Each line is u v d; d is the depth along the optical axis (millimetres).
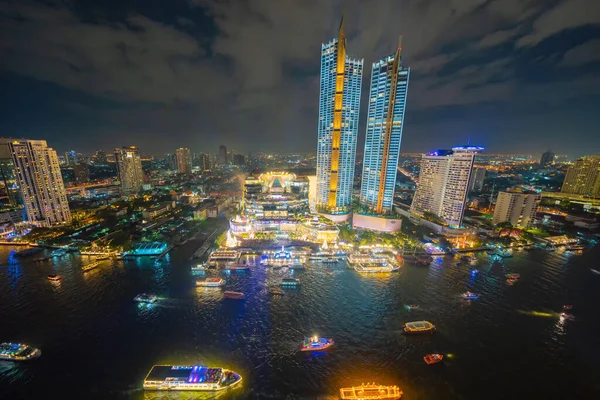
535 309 158375
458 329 140250
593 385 109688
